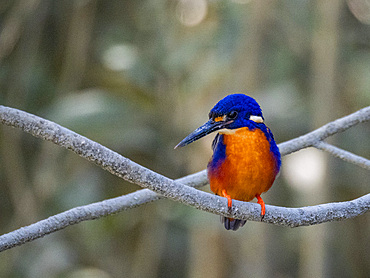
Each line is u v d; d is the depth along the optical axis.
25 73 11.59
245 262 11.38
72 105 11.17
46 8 11.70
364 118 6.85
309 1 11.38
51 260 11.92
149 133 11.79
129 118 11.48
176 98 12.02
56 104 11.38
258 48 10.95
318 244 11.77
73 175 12.01
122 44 12.21
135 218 12.96
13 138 11.53
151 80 12.14
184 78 11.95
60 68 12.19
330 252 13.22
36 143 12.41
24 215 11.33
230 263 11.59
